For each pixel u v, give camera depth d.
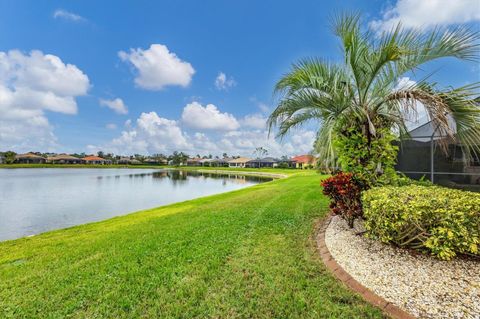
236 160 84.12
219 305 2.38
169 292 2.65
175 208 8.89
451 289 2.41
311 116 5.19
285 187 13.40
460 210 2.69
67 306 2.47
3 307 2.51
